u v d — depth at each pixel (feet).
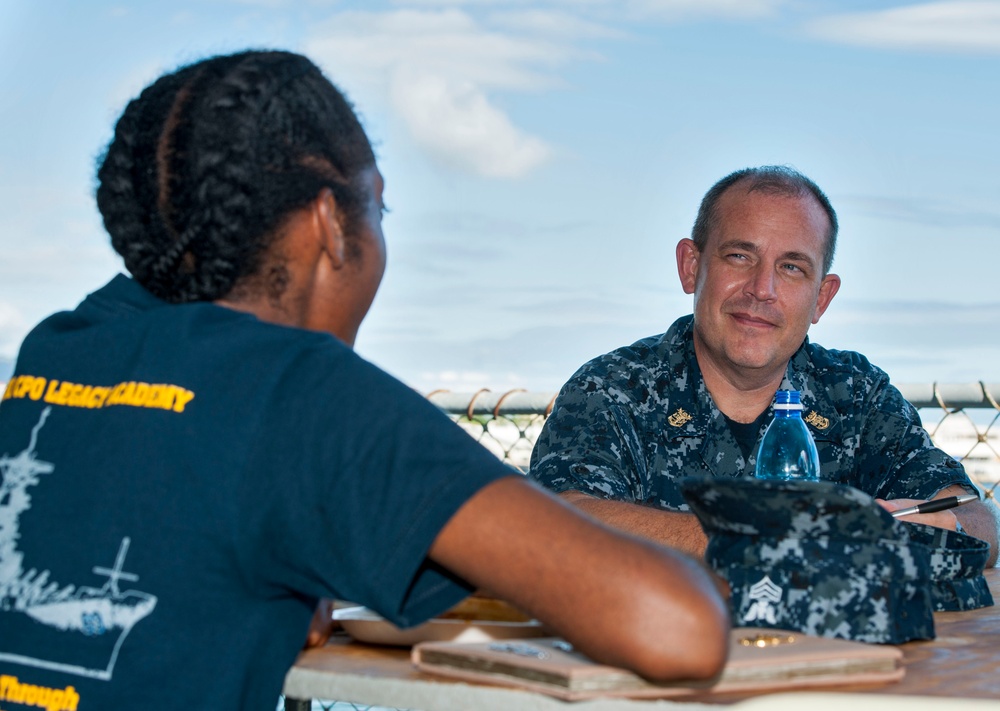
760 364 8.04
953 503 6.02
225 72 4.26
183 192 4.14
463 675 3.83
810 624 4.29
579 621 3.57
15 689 3.74
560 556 3.58
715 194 8.32
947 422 9.93
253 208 4.14
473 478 3.66
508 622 4.48
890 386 8.70
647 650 3.50
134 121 4.29
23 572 3.83
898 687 3.76
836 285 8.75
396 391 3.84
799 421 7.79
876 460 8.38
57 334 4.28
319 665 4.07
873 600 4.29
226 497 3.70
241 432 3.74
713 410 8.36
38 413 4.06
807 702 3.15
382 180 4.68
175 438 3.76
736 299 8.02
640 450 8.22
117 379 3.99
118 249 4.31
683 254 8.72
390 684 3.83
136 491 3.76
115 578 3.71
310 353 3.92
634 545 3.63
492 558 3.63
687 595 3.53
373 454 3.70
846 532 4.34
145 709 3.64
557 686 3.59
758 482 4.30
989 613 5.22
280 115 4.19
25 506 3.90
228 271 4.19
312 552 3.70
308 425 3.74
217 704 3.70
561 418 8.13
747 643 3.98
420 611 3.80
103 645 3.68
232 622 3.77
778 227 7.97
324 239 4.30
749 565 4.39
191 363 3.88
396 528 3.62
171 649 3.67
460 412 11.21
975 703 3.10
